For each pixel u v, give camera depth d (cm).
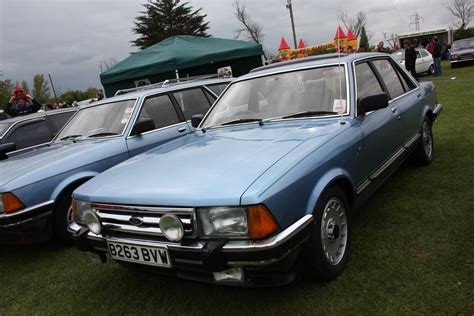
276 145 281
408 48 1514
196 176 249
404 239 325
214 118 386
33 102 962
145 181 262
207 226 227
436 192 409
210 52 1153
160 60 1118
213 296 288
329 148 280
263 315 257
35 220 388
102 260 290
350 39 1482
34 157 456
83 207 281
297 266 254
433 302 244
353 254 313
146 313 282
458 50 2195
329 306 255
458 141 588
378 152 351
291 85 364
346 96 334
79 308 304
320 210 260
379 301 253
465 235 315
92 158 431
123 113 497
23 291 349
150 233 245
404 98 439
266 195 222
